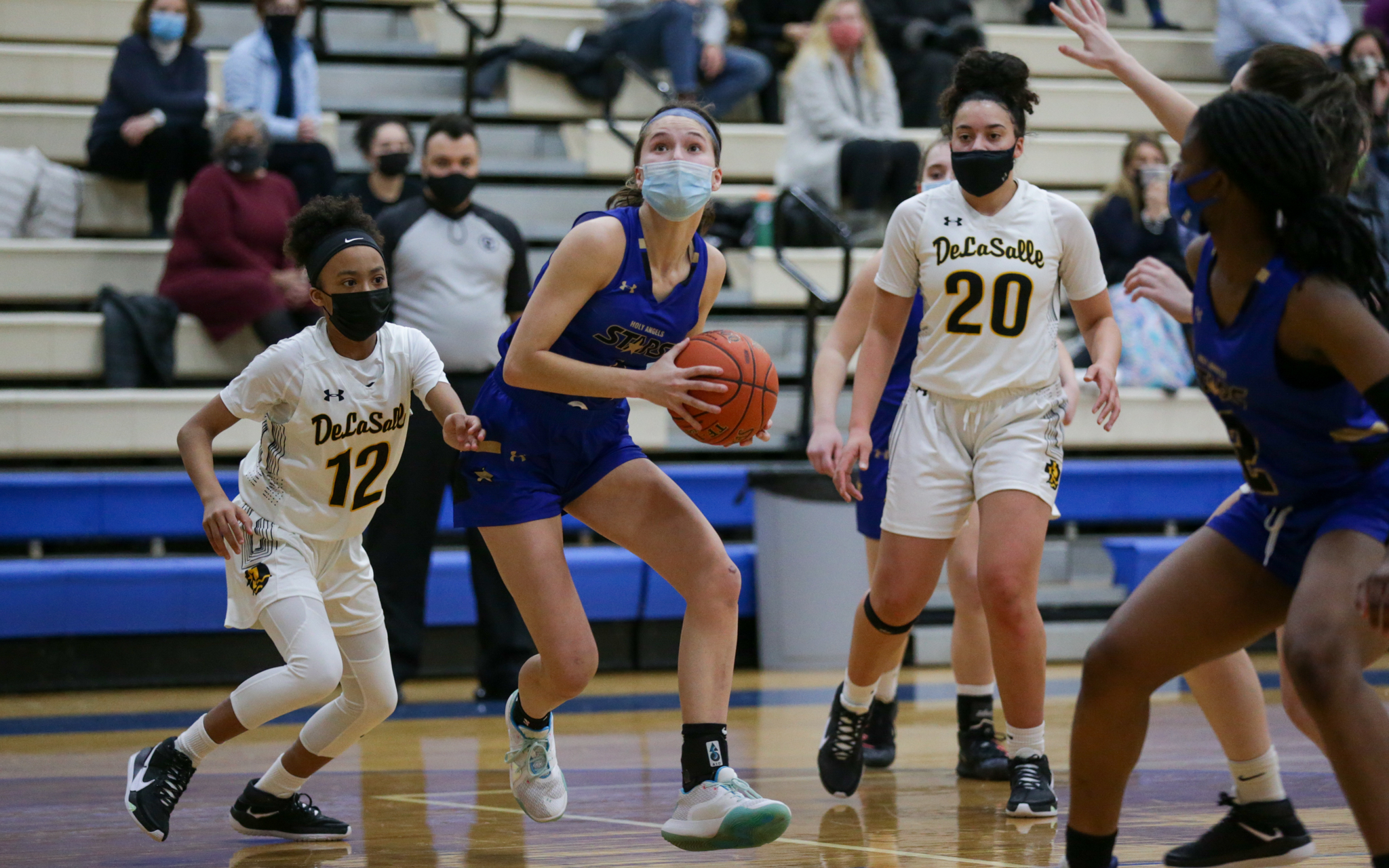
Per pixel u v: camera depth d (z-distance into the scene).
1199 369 7.30
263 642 21.53
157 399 22.16
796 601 21.70
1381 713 6.39
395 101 28.53
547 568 9.48
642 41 28.44
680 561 9.27
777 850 9.31
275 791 9.84
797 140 27.09
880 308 11.40
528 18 30.61
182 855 9.33
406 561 18.53
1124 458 25.98
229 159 22.75
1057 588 23.44
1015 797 10.66
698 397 9.20
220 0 29.50
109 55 27.22
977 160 10.63
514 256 18.75
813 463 11.61
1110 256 25.33
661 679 21.53
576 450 9.55
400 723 17.16
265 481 9.92
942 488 11.02
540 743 9.98
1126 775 7.40
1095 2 10.21
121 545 22.00
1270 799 8.45
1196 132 6.89
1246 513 7.34
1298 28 28.95
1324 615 6.54
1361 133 8.23
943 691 19.69
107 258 23.97
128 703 19.38
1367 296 6.79
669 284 9.38
